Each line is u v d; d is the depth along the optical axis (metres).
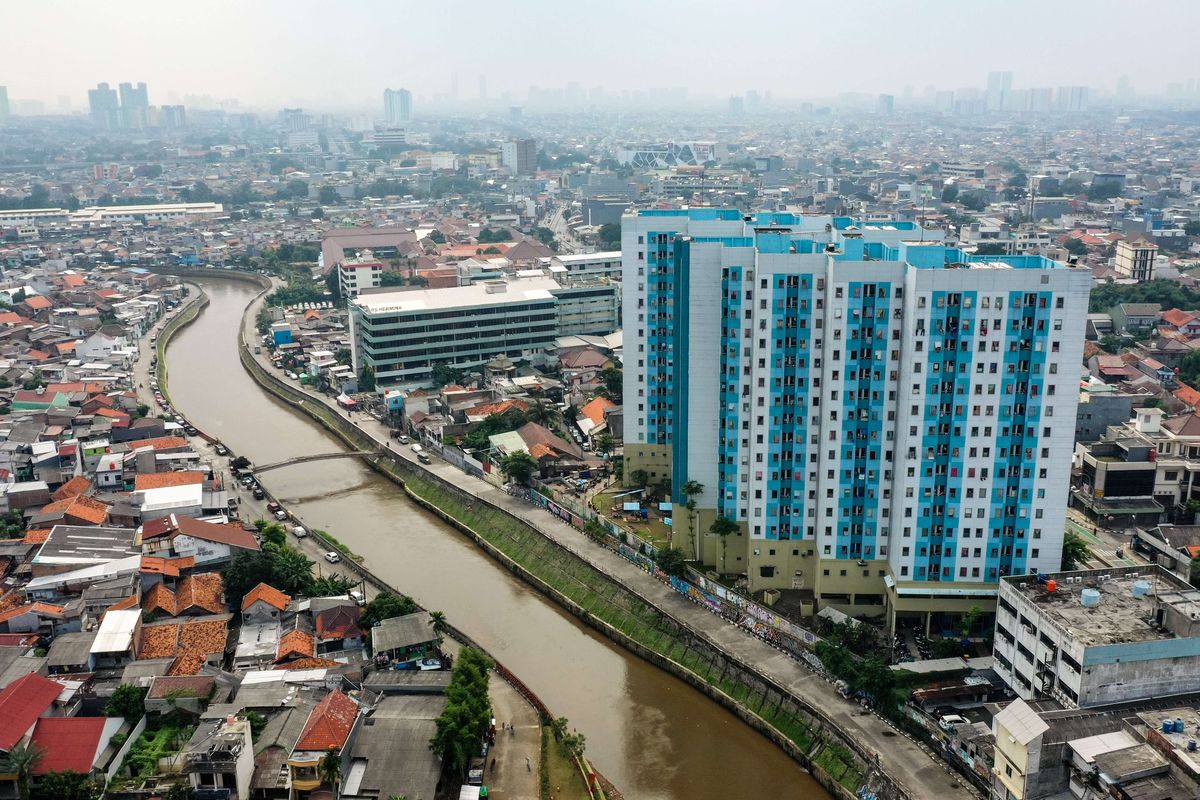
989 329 174.25
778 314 190.62
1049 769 131.50
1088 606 158.88
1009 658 166.50
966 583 186.25
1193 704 144.62
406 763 148.88
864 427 188.62
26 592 195.12
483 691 170.00
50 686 152.25
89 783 138.88
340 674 172.25
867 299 182.00
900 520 185.88
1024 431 177.62
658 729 176.12
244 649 182.62
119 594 192.38
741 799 157.38
